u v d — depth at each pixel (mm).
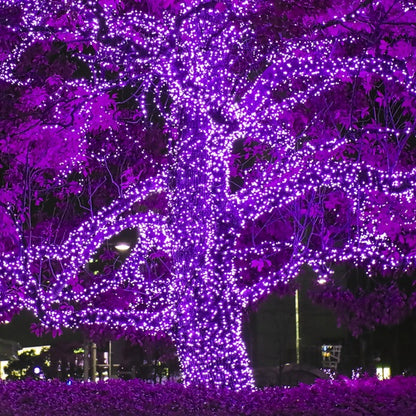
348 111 17016
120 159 18484
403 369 35000
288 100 16016
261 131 16641
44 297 15633
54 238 18828
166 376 30422
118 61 15344
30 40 15602
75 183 19016
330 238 17859
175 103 15516
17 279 15766
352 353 37344
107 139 17984
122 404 11727
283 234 18188
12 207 17047
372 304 18062
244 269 18297
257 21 13414
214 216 14891
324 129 17281
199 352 14562
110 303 18750
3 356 34531
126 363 31922
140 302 18797
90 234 16828
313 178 14859
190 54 14734
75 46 16094
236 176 18719
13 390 13867
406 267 17906
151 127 17641
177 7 15141
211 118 14977
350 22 14859
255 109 14930
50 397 12758
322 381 12828
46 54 15930
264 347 37531
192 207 14953
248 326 37844
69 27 15297
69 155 17016
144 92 15898
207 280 14672
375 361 35969
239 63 16062
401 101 18469
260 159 18484
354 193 15602
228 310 14734
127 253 23953
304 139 18531
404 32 14875
